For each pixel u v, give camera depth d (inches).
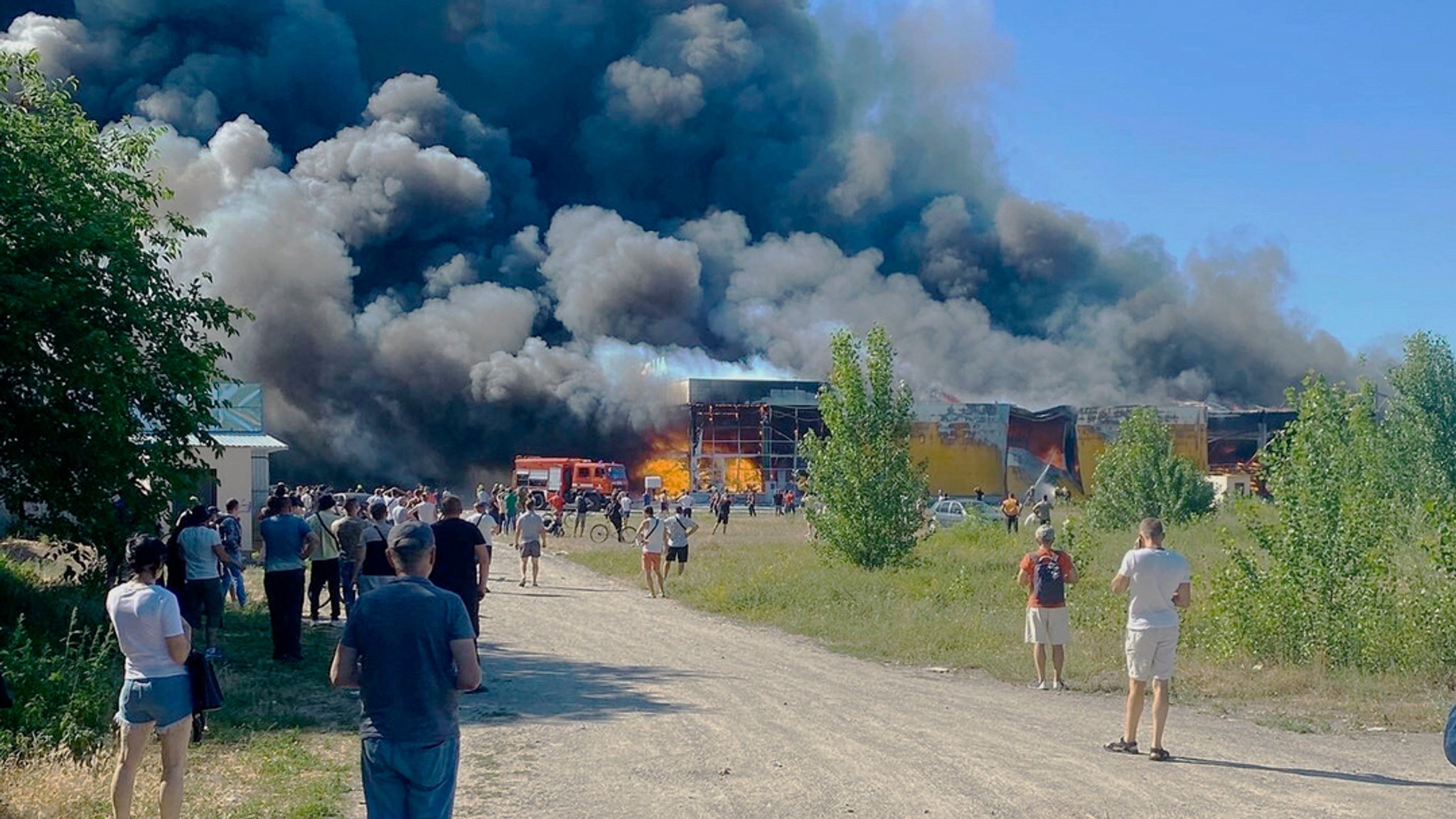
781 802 304.0
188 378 588.4
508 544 1648.6
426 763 205.0
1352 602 546.9
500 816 294.4
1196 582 759.7
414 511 1078.4
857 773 336.2
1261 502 598.9
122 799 266.4
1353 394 1256.2
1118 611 677.9
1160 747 356.2
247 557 1163.3
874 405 1091.3
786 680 534.3
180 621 269.7
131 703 266.7
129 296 589.9
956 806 298.4
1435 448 1504.7
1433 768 352.5
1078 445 2728.8
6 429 553.6
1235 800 304.5
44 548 900.0
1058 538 1035.9
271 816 296.7
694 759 356.5
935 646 638.5
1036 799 305.1
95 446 559.8
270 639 662.5
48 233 546.0
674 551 1029.8
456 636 209.8
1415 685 499.8
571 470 2655.0
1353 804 300.8
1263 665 543.8
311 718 438.6
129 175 636.7
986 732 405.4
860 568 1053.8
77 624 585.9
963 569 919.7
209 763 358.0
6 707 300.2
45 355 548.7
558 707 453.1
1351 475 588.4
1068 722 431.2
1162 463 1594.5
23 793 303.4
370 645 207.6
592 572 1181.7
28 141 574.2
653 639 688.4
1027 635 530.0
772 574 961.5
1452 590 533.6
